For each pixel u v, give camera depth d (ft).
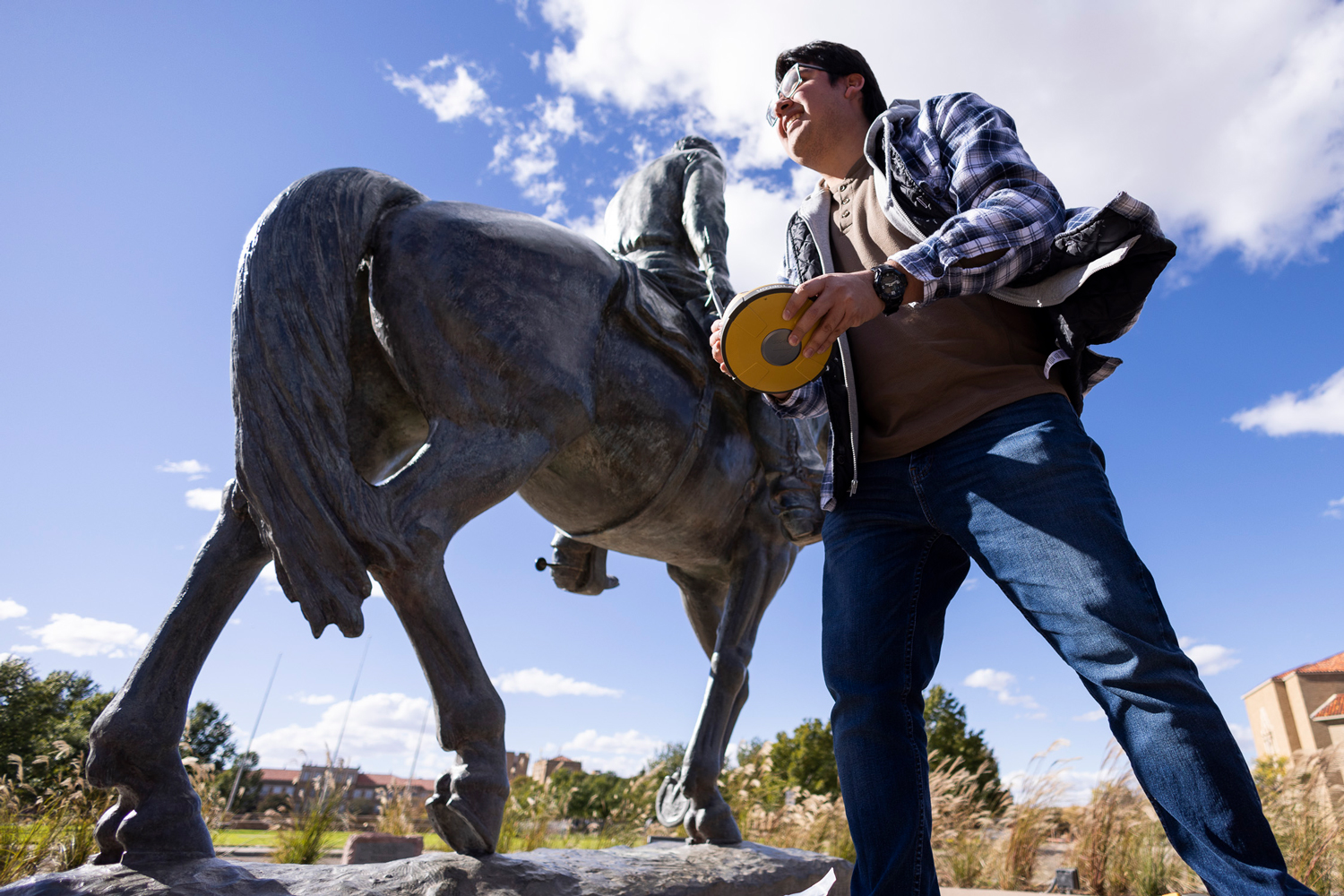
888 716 5.56
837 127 6.40
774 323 4.86
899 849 5.36
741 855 8.82
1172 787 3.83
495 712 6.55
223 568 6.32
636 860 7.89
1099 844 21.68
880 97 6.63
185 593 6.24
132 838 5.69
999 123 5.19
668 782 10.41
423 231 7.10
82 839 13.00
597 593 12.15
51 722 55.98
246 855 18.79
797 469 9.93
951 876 23.68
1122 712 4.08
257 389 5.84
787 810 23.86
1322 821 20.53
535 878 6.42
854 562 5.75
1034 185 4.89
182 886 5.25
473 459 6.85
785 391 5.36
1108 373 5.68
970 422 5.07
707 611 12.15
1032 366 5.22
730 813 9.65
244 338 5.93
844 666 5.65
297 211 6.39
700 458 9.36
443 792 6.45
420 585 6.33
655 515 9.30
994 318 5.29
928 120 5.52
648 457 8.73
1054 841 25.66
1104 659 4.14
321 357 6.13
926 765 5.63
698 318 9.73
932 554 5.75
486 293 7.17
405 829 23.09
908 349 5.45
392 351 7.07
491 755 6.52
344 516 5.95
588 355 7.92
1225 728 3.85
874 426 5.68
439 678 6.43
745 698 10.65
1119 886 21.13
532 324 7.36
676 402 8.84
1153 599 4.24
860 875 5.51
